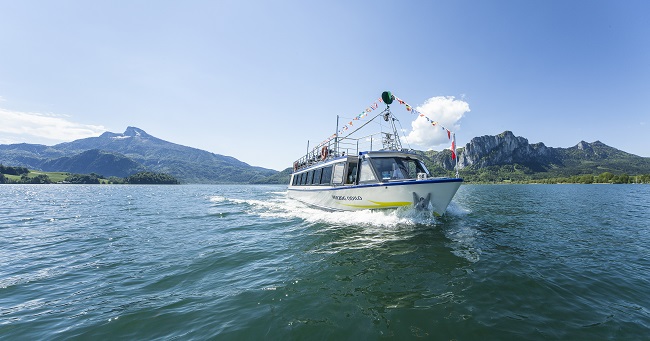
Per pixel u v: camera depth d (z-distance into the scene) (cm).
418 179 1186
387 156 1388
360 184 1366
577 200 2988
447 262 745
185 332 444
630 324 447
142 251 944
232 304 530
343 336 416
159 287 630
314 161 2091
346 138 1647
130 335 442
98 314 510
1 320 498
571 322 452
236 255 859
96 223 1611
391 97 1535
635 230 1234
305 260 785
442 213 1277
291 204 2531
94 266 797
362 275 658
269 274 684
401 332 422
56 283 673
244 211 2058
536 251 862
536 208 2123
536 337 410
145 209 2391
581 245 949
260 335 426
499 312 481
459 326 437
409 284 601
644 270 700
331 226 1264
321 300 531
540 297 541
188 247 980
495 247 902
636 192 4972
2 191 7038
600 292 568
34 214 2114
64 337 441
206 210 2228
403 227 1204
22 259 878
